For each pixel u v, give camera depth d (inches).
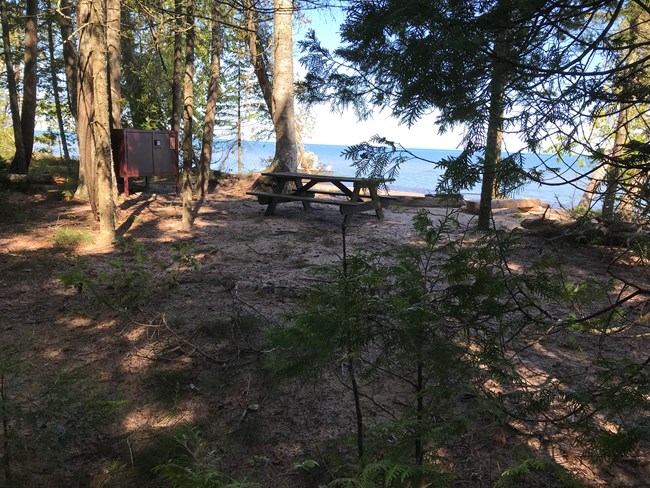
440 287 87.3
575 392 71.9
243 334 163.9
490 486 93.2
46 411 80.8
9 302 193.3
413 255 81.0
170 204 447.8
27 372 115.9
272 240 308.7
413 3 59.7
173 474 62.4
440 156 65.7
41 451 87.3
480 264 74.9
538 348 149.9
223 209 433.7
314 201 361.4
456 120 65.1
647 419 67.4
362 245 292.4
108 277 193.9
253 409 123.9
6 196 410.0
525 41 63.6
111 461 103.4
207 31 491.2
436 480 61.3
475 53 60.6
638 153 62.6
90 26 287.9
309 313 65.7
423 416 69.7
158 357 150.6
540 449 104.0
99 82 283.3
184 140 341.7
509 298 73.5
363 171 70.2
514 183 61.9
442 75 63.2
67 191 445.4
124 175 466.9
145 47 517.7
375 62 71.3
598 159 61.4
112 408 86.2
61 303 193.5
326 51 80.7
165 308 189.5
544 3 58.1
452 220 79.1
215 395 131.3
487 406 75.4
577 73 61.0
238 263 254.1
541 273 75.7
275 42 488.1
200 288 213.2
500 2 59.2
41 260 248.5
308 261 255.6
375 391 130.5
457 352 71.6
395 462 63.1
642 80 67.4
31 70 525.7
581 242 237.5
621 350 147.3
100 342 160.2
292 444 110.7
